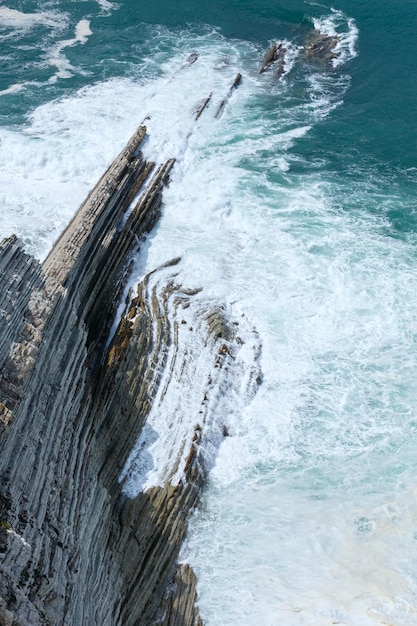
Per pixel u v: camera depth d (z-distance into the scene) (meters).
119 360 39.38
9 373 27.23
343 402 41.00
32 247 47.78
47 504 26.97
